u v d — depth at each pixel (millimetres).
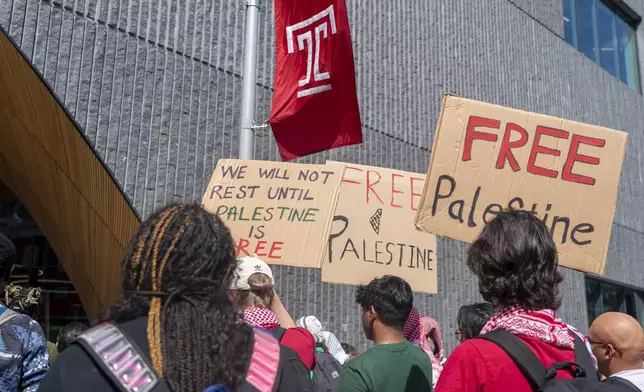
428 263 3887
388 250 3809
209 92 5914
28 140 5301
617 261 11602
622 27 13930
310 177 3691
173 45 5668
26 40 4621
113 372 1158
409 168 7961
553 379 1606
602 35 13203
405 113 8055
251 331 1407
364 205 3838
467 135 3047
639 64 13977
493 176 3023
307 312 6449
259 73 6379
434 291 3854
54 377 1187
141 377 1172
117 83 5195
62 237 5762
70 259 5812
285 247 3525
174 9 5730
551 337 1685
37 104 4906
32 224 6203
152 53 5496
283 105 4422
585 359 1745
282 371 1377
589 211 3049
